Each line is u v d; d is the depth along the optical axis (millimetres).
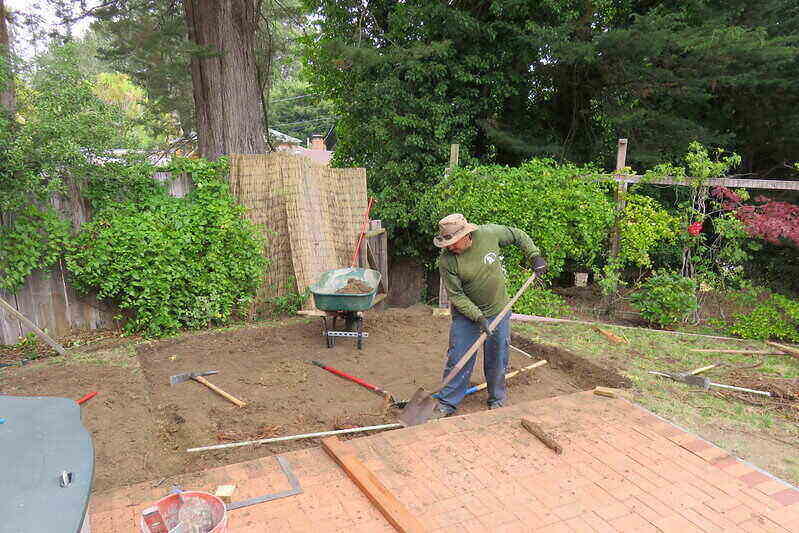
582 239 7930
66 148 5781
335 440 3736
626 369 5477
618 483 3355
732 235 7309
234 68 10523
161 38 11680
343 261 8461
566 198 7605
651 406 4555
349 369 5676
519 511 3051
